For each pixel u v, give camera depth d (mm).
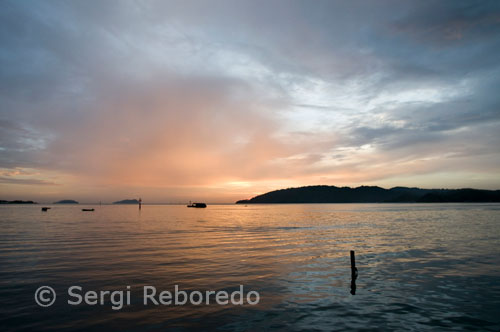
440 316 12359
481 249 28047
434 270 19812
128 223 66125
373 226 56031
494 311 12859
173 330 11047
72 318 12031
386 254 25594
